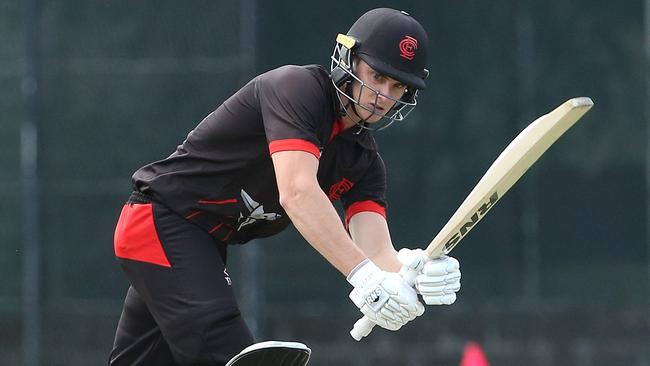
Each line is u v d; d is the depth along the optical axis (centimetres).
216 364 1423
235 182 1439
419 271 1361
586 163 2764
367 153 1471
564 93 2770
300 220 1328
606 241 2747
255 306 2728
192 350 1431
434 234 2748
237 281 2736
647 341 2700
